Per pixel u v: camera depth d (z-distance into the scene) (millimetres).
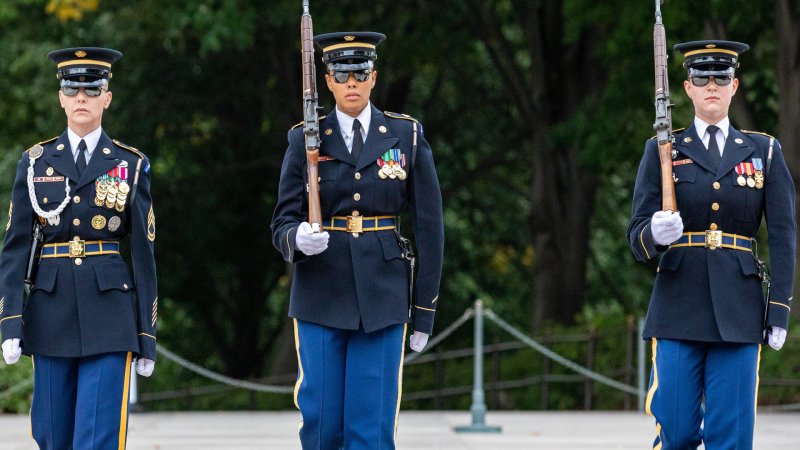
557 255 49812
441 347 57031
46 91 49562
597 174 47281
